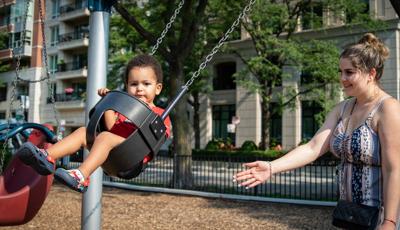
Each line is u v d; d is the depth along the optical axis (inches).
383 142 89.8
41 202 148.2
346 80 95.4
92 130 104.1
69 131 1535.4
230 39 913.5
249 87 815.1
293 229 269.1
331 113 105.6
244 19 783.7
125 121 111.0
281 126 1130.0
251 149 1000.9
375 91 95.5
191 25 490.3
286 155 101.2
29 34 1563.7
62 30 1539.1
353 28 957.2
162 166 653.9
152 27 565.9
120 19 723.4
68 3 1533.0
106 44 161.3
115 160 105.4
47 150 103.1
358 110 97.3
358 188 94.0
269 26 799.1
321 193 423.2
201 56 709.9
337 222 96.6
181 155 482.3
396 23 907.4
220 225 279.3
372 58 93.7
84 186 99.0
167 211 331.6
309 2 799.7
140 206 354.3
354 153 94.4
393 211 86.3
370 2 943.0
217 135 1268.5
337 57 704.4
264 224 284.0
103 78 159.3
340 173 99.0
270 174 97.7
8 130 160.7
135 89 112.3
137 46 784.3
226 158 581.3
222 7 636.7
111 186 498.9
